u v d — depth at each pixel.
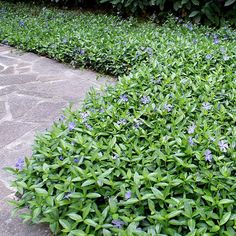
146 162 2.24
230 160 2.26
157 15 6.71
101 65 4.92
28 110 3.99
